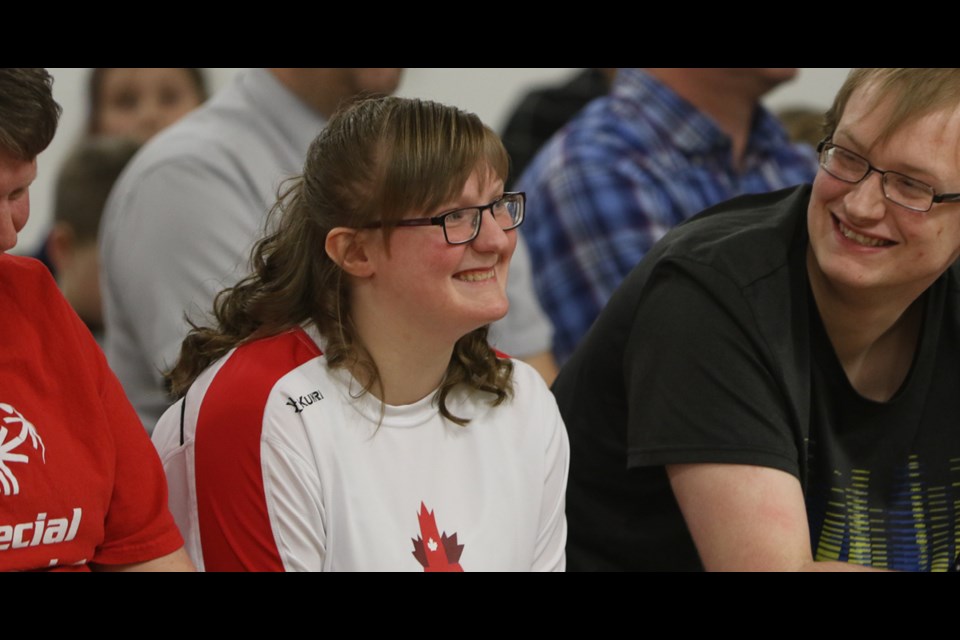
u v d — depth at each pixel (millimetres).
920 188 5504
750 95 11539
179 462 5496
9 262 5203
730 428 5711
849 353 6316
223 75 10836
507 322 11242
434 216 5238
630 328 6344
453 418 5781
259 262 5824
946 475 6516
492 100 11500
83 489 5047
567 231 11336
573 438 6809
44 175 10367
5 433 4891
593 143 11406
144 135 10602
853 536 6395
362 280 5500
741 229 6238
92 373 5324
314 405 5406
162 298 9672
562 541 6184
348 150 5348
